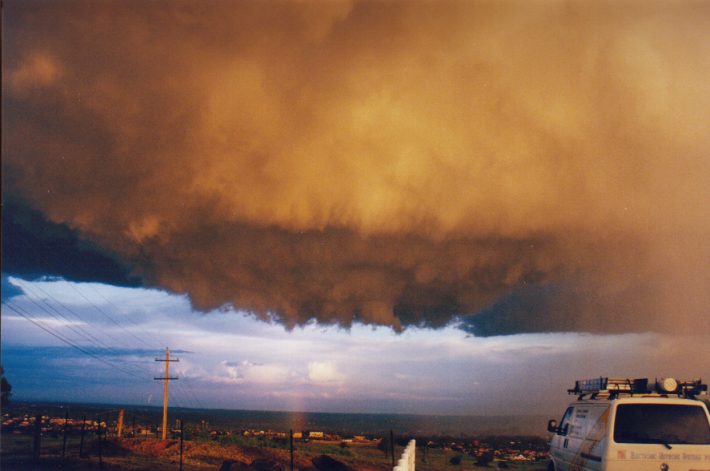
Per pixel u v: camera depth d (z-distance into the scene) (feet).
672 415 34.83
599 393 38.93
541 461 105.19
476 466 93.25
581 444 38.60
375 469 90.22
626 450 34.24
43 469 73.87
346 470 86.33
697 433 34.42
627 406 35.17
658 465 33.88
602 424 35.94
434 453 123.85
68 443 109.70
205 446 101.60
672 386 35.99
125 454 93.97
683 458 33.88
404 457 27.43
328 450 115.14
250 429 262.06
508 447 145.69
